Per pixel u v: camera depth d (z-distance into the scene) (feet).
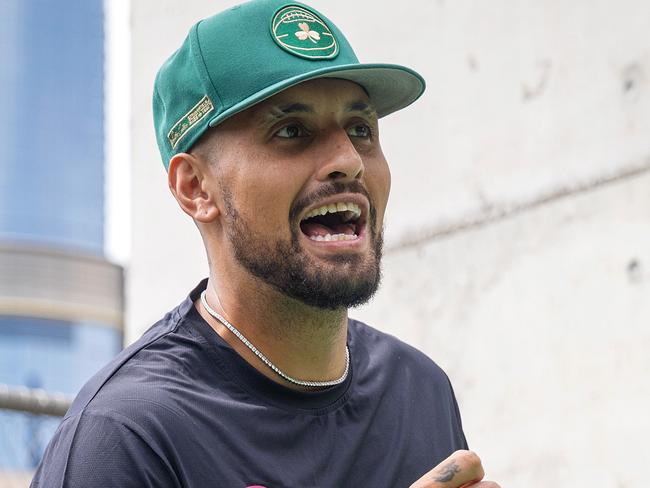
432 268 9.34
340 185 5.14
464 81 9.31
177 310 5.68
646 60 8.24
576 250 8.48
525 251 8.78
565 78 8.70
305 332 5.30
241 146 5.23
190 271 10.80
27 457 9.61
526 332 8.70
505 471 8.70
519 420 8.66
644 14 8.29
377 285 5.26
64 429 5.05
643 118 8.22
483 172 9.12
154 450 4.93
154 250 11.19
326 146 5.17
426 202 9.46
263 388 5.29
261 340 5.37
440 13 9.52
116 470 4.85
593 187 8.45
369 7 10.02
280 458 5.18
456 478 4.94
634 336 8.09
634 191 8.21
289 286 5.13
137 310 11.23
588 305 8.38
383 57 9.87
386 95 5.63
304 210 5.12
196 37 5.45
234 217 5.26
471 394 8.96
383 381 5.78
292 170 5.13
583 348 8.36
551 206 8.68
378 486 5.42
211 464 5.02
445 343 9.18
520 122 8.92
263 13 5.41
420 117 9.58
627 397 8.07
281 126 5.18
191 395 5.18
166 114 5.61
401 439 5.64
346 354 5.69
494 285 8.94
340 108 5.27
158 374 5.24
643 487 7.91
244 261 5.23
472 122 9.21
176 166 5.55
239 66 5.26
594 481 8.18
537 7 8.89
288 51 5.27
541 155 8.78
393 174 9.73
